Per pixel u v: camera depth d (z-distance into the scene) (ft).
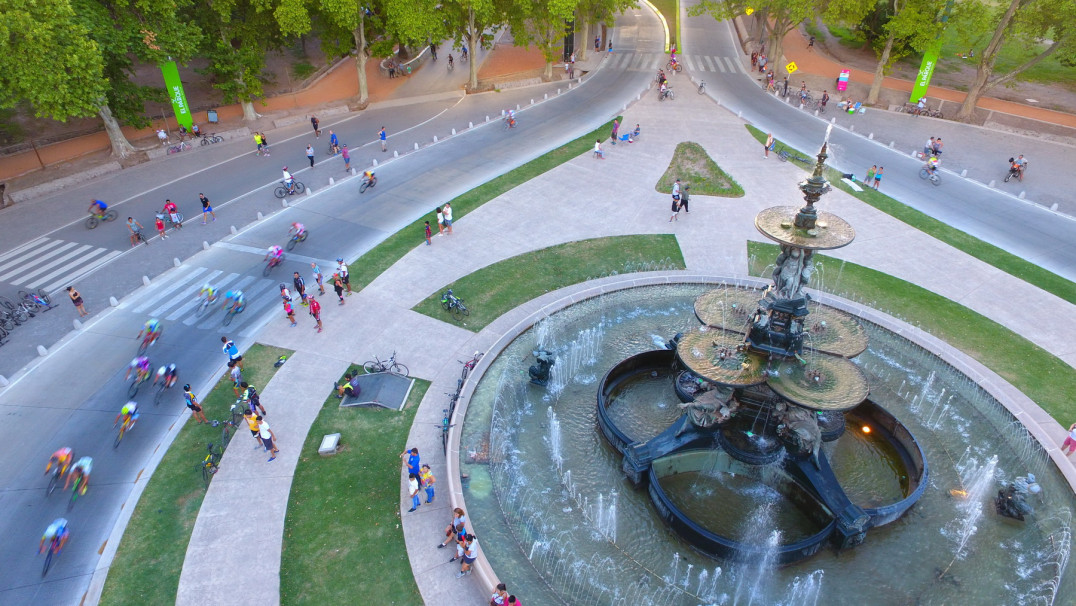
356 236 114.42
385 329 89.30
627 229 116.98
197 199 128.26
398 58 220.64
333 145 149.79
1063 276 103.76
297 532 59.88
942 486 64.34
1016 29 157.89
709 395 68.44
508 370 81.10
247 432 71.51
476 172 140.87
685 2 305.94
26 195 126.93
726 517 62.08
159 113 163.53
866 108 187.01
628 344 87.45
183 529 60.03
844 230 63.31
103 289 98.99
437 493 64.28
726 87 205.36
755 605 53.06
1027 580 54.90
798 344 64.80
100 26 118.52
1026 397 76.89
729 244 112.16
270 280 101.19
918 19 169.17
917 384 79.36
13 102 109.50
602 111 180.65
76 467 65.21
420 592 54.44
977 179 140.36
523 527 60.44
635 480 64.69
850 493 64.18
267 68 200.95
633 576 55.93
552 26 189.06
